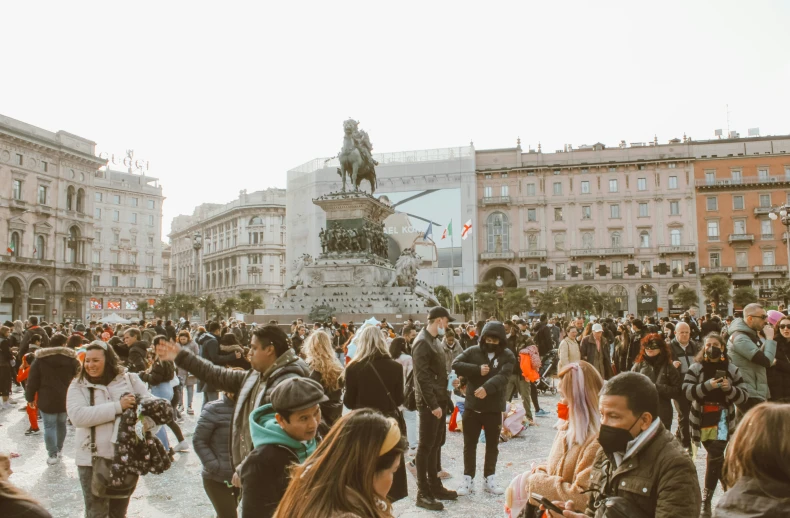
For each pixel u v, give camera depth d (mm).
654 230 77062
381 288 27391
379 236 29625
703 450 10805
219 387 5434
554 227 79125
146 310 86250
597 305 68625
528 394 13547
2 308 66250
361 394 6543
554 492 4449
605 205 78375
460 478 8820
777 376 8594
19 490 2486
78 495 7969
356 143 28531
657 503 3406
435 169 78000
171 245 139250
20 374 14750
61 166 72188
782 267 73375
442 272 76625
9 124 65750
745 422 2686
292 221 80875
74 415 5562
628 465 3561
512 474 9008
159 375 10336
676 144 77812
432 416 7430
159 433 9930
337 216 28312
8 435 12383
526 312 68188
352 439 2617
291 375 4836
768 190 74625
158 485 8414
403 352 10969
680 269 76188
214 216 116188
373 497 2625
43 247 69938
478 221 80125
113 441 5582
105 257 92375
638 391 3566
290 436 3576
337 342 18672
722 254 75375
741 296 65062
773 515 2455
